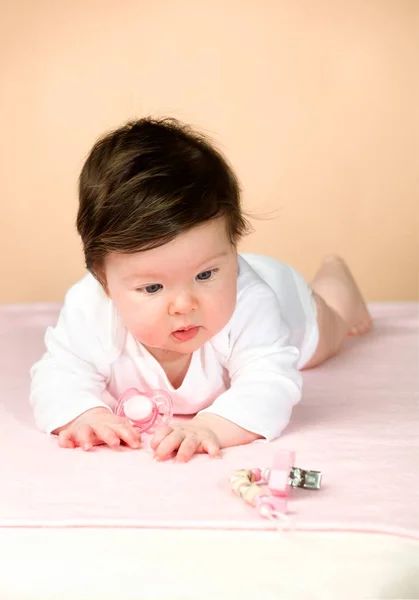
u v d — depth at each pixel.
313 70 2.42
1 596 1.13
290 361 1.41
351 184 2.47
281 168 2.46
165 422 1.40
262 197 2.48
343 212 2.48
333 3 2.40
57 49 2.43
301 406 1.46
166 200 1.27
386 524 1.17
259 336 1.40
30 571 1.14
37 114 2.45
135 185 1.28
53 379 1.41
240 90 2.43
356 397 1.49
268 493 1.21
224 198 1.30
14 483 1.27
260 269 1.56
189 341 1.32
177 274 1.28
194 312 1.30
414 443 1.34
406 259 2.49
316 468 1.28
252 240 2.49
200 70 2.43
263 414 1.35
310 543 1.16
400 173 2.45
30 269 2.52
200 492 1.24
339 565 1.14
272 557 1.14
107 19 2.42
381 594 1.12
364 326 1.76
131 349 1.40
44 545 1.17
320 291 1.71
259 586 1.12
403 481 1.25
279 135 2.45
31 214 2.49
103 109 2.45
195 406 1.43
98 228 1.29
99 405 1.38
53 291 2.52
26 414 1.46
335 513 1.19
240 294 1.41
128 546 1.16
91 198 1.30
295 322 1.56
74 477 1.28
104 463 1.31
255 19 2.41
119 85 2.44
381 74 2.42
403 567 1.14
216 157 1.33
